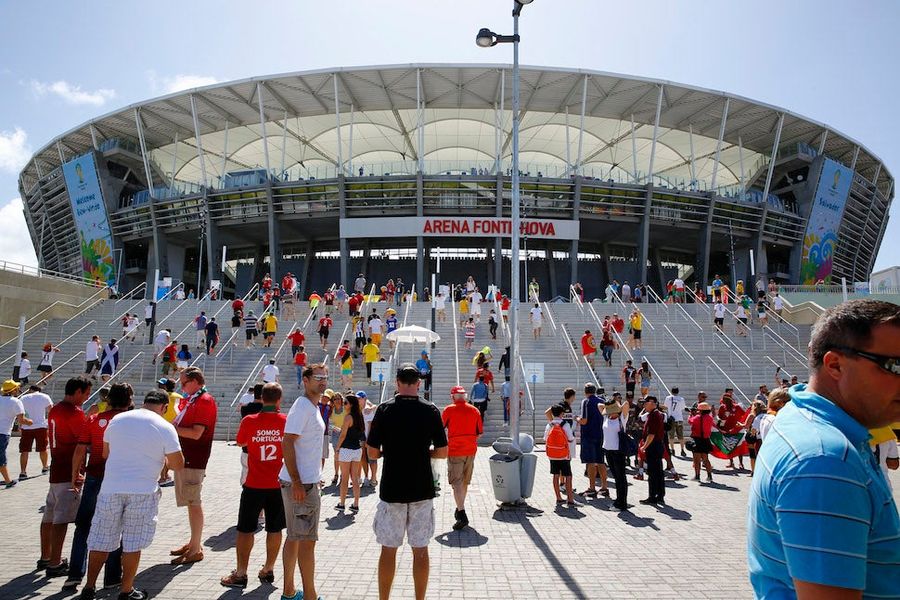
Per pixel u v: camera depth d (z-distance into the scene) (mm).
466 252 55156
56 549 5750
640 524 8133
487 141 56844
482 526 8031
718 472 13172
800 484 1482
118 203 53500
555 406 9688
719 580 5727
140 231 52000
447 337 24656
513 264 11070
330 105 47469
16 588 5375
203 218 48250
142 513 5012
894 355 1597
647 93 44719
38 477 11102
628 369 19000
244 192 47062
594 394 10062
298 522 4922
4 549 6598
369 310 28922
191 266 60219
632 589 5461
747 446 13172
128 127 51438
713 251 58312
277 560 6316
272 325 23516
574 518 8531
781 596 1564
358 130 53688
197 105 47062
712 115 48562
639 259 47656
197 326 23656
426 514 4707
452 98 46125
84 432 5680
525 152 60000
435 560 6383
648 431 9781
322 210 47156
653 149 45875
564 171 48188
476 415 8125
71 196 54438
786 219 52906
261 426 5625
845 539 1388
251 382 19516
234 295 62062
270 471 5543
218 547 6820
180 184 52719
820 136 52844
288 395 19266
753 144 54688
